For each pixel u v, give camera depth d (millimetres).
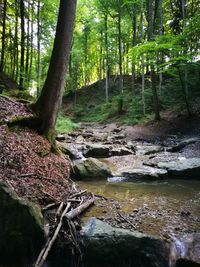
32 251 5270
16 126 9328
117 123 23578
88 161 10477
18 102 11062
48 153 9289
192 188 9188
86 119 30047
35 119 9891
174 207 7496
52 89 10109
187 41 18125
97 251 5230
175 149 13914
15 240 5242
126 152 13445
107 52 30344
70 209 6586
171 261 5113
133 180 10133
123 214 6930
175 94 23594
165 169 10703
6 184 5613
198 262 5148
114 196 8328
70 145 12789
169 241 5492
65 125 19859
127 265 5102
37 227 5359
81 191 7918
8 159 7418
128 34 29875
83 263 5238
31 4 25438
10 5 27609
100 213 6914
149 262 5035
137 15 28719
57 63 9938
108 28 29266
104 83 38938
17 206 5375
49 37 27172
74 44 36250
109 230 5535
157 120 20344
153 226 6289
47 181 7535
